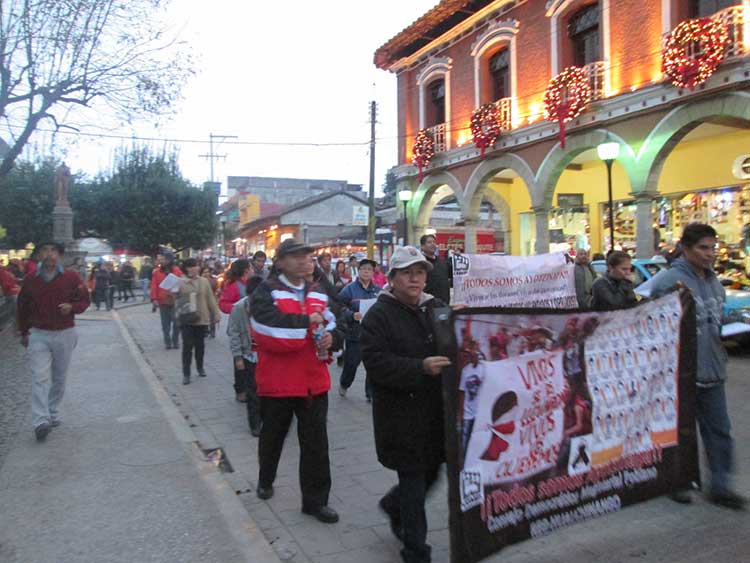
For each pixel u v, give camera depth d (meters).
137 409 6.92
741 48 12.30
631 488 3.63
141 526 3.88
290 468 5.14
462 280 6.04
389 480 4.84
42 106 11.83
